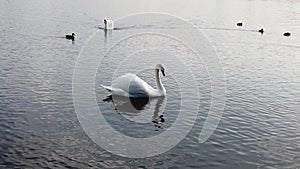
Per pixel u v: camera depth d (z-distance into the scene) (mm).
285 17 88125
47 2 98000
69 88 29594
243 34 63531
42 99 26656
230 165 18703
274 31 67562
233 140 21438
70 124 22625
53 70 34969
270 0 130750
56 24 64125
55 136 20938
